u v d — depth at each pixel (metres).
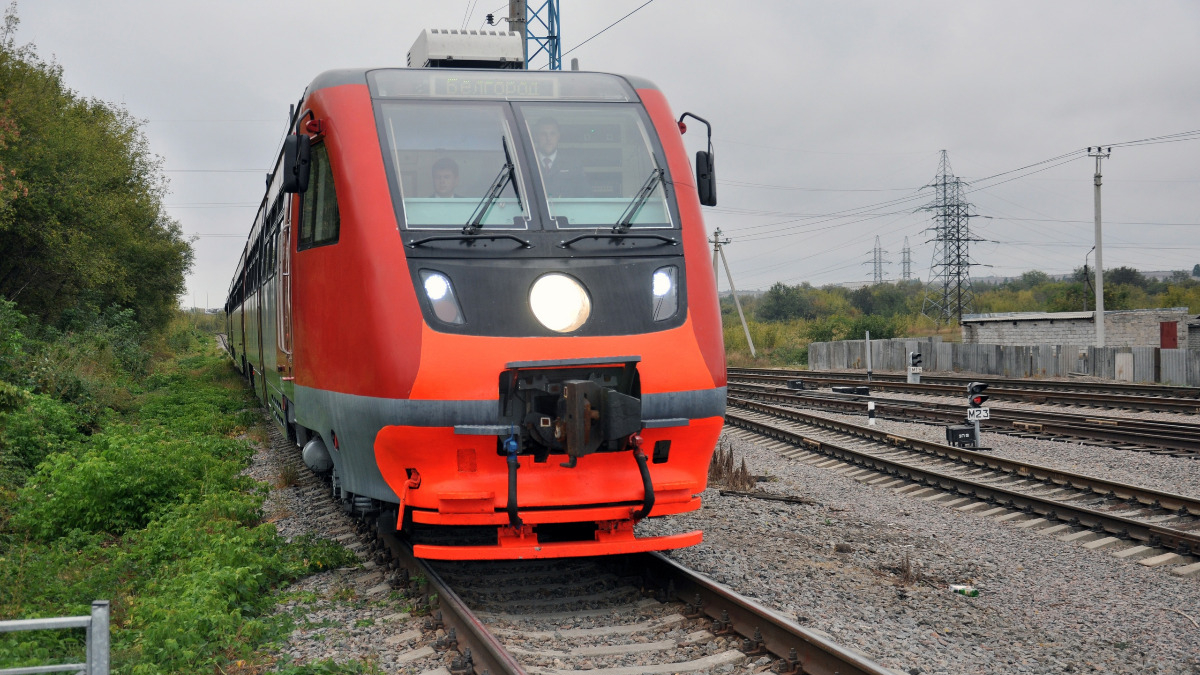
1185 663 5.67
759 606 5.39
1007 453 13.87
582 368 6.09
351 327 6.27
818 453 14.35
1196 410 18.22
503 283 6.17
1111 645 5.96
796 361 48.62
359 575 7.04
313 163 7.19
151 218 34.12
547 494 6.07
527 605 6.22
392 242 6.20
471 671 4.93
